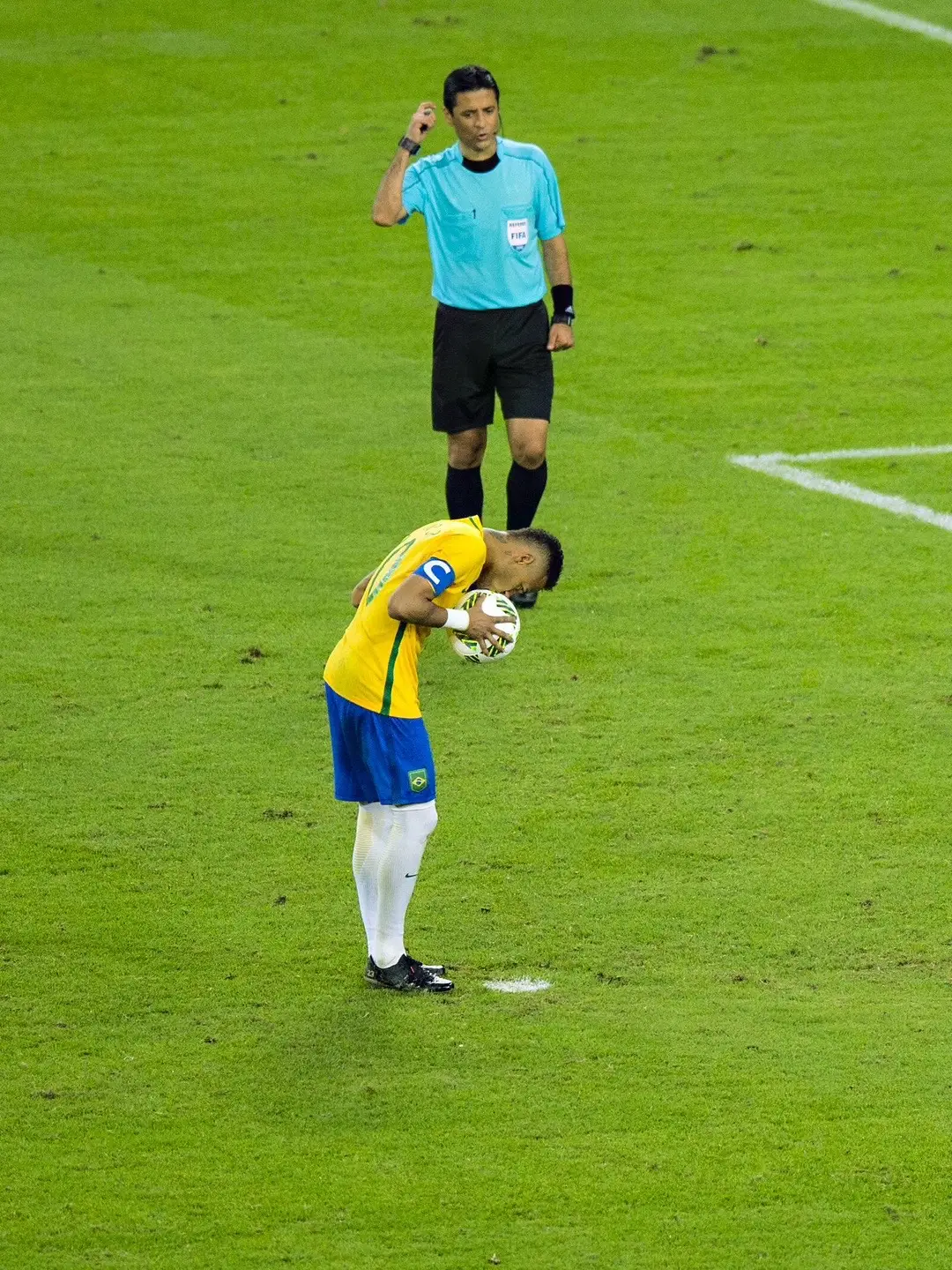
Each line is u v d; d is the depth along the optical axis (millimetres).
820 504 38719
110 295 54750
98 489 39344
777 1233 16547
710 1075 19109
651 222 62312
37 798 25797
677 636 31875
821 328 51719
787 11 91000
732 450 42344
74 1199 16984
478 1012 20500
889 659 30844
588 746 27594
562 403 45844
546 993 20953
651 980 21266
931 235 60812
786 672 30328
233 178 67312
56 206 63844
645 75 81125
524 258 32250
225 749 27516
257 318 52938
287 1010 20531
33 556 35531
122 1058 19469
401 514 38125
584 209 63812
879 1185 17234
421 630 20219
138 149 70875
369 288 55812
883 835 24828
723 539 36688
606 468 41000
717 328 51781
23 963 21484
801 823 25188
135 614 32781
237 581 34406
